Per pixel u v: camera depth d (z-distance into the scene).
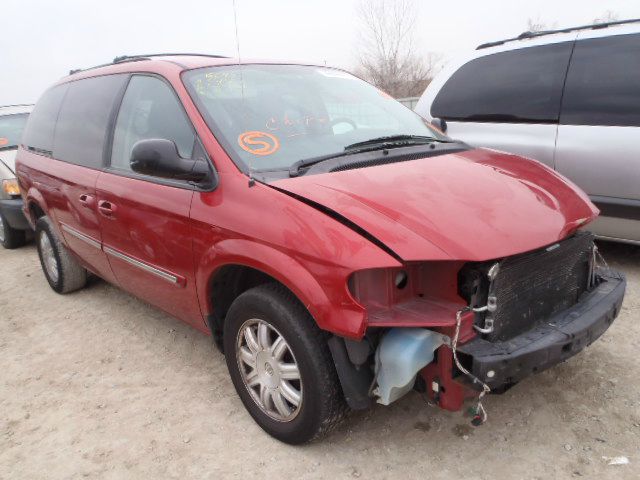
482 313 2.23
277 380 2.64
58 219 4.40
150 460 2.74
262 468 2.60
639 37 4.27
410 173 2.65
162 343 3.99
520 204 2.50
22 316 4.76
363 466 2.55
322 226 2.29
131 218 3.31
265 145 2.89
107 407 3.24
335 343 2.31
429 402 2.34
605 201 4.28
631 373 3.06
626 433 2.61
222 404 3.16
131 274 3.60
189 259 2.92
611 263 4.66
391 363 2.19
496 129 4.87
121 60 4.16
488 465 2.49
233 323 2.78
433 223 2.26
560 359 2.34
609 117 4.26
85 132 4.02
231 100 3.13
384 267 2.14
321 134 3.15
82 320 4.53
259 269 2.48
